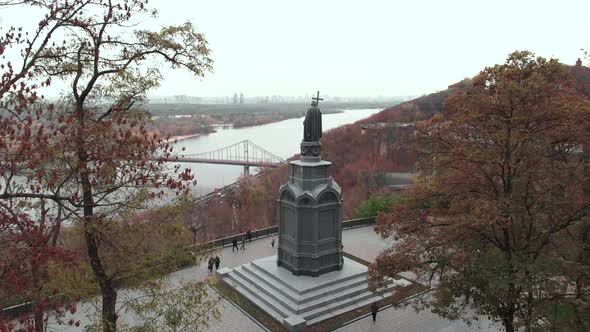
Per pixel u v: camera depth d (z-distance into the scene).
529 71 17.67
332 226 30.34
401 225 21.41
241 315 27.14
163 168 14.19
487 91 18.67
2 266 10.23
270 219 68.56
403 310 27.62
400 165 84.88
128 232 14.43
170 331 15.43
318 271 29.55
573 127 17.25
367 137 99.69
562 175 17.67
